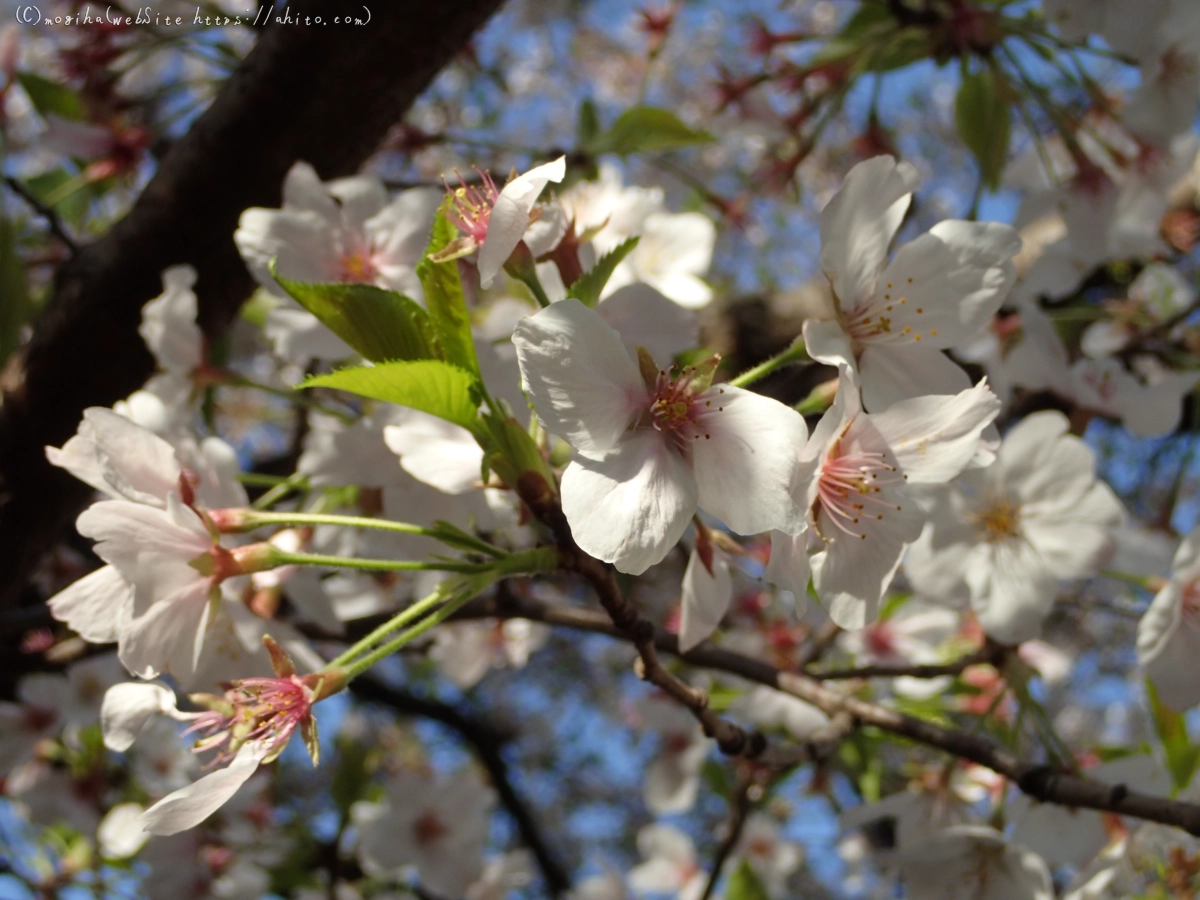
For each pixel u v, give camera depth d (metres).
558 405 0.12
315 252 0.18
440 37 0.21
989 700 0.25
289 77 0.21
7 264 0.23
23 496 0.23
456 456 0.16
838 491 0.13
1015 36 0.23
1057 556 0.18
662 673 0.16
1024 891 0.18
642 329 0.16
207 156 0.21
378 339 0.14
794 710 0.25
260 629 0.16
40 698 0.25
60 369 0.22
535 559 0.14
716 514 0.12
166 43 0.26
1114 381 0.21
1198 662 0.17
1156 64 0.22
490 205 0.15
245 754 0.13
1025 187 0.27
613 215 0.20
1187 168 0.24
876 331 0.14
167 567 0.14
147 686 0.14
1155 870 0.18
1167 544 0.20
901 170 0.14
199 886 0.27
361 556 0.18
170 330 0.19
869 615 0.13
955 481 0.18
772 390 0.21
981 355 0.23
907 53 0.26
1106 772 0.18
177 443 0.16
